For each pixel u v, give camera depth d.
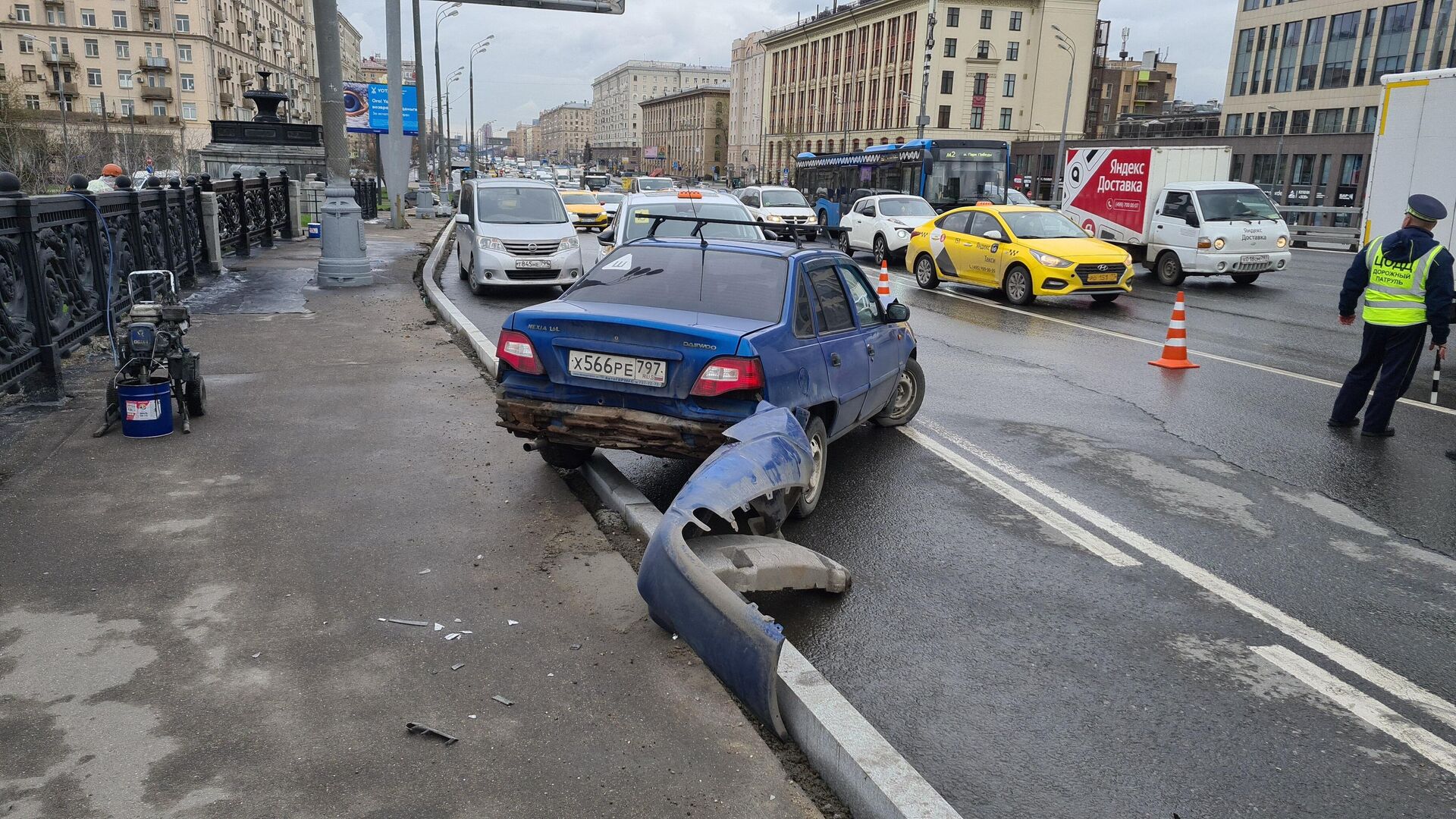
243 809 2.82
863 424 7.99
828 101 108.81
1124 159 21.12
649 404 5.19
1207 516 6.03
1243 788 3.28
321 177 28.53
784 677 3.54
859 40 100.44
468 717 3.35
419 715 3.34
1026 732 3.58
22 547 4.61
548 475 5.97
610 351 5.20
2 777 2.92
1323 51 63.78
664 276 5.88
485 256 15.09
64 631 3.82
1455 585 5.05
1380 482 6.82
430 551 4.75
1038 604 4.69
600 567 4.63
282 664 3.64
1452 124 12.12
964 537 5.55
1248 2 69.88
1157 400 9.31
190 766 3.01
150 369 6.50
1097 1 88.94
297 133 28.25
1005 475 6.78
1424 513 6.18
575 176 83.12
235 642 3.79
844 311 6.39
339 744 3.16
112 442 6.36
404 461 6.16
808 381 5.50
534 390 5.42
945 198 31.34
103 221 8.53
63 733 3.15
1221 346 12.63
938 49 87.25
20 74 100.75
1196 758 3.45
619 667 3.72
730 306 5.54
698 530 4.72
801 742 3.35
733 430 4.53
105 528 4.88
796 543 5.28
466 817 2.83
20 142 52.94
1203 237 19.00
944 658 4.12
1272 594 4.89
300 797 2.88
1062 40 64.12
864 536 5.53
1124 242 21.16
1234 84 71.81
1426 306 7.69
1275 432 8.17
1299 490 6.60
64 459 5.97
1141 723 3.67
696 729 3.34
